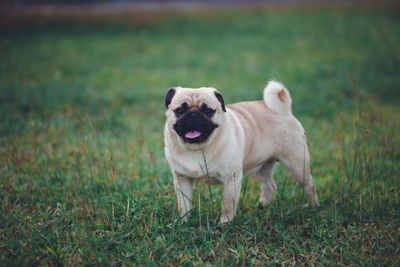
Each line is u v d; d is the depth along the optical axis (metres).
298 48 13.24
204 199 3.71
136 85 9.16
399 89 8.18
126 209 3.39
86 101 7.50
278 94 3.68
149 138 5.69
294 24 17.70
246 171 3.53
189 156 3.10
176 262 2.79
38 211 3.41
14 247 2.88
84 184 3.98
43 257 2.81
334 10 21.22
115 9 23.27
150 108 7.27
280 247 2.97
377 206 3.38
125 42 14.91
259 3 26.39
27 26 17.53
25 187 3.87
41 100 7.38
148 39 15.51
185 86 9.11
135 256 2.79
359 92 7.81
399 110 6.80
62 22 18.67
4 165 4.38
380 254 2.73
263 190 3.91
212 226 3.25
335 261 2.79
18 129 5.85
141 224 3.18
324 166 4.69
